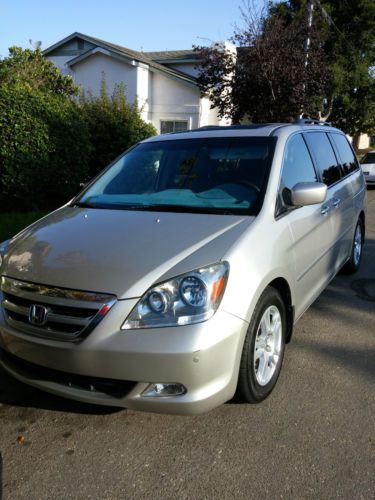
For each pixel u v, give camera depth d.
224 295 2.60
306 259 3.71
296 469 2.49
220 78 14.30
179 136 4.32
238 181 3.50
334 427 2.84
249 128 4.16
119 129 12.13
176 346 2.44
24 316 2.78
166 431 2.83
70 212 3.71
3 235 6.92
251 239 2.92
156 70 20.17
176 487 2.39
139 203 3.60
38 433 2.83
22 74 11.74
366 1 22.09
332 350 3.90
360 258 6.33
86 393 2.62
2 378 3.48
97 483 2.42
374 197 14.20
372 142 54.72
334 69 21.22
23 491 2.37
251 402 2.98
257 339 2.93
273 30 13.56
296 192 3.34
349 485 2.38
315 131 4.75
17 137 8.21
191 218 3.17
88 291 2.58
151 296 2.53
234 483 2.41
